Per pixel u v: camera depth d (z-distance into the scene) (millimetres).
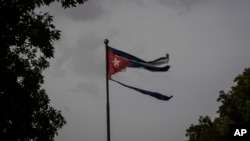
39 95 19344
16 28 16406
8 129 17703
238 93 34500
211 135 35906
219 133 35406
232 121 33625
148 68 20109
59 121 19578
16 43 16797
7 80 16969
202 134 36938
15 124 17750
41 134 19000
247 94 34094
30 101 18188
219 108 35906
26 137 18516
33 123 19000
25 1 16438
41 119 19188
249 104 32750
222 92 35812
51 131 19359
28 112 18234
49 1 17078
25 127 17953
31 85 18938
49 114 19406
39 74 19219
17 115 17734
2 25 16031
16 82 17625
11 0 15984
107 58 20422
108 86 20312
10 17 16000
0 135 17641
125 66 20328
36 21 17250
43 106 19375
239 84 34969
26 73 18750
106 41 20516
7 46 16625
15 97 17578
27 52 18906
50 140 19359
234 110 34375
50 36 17578
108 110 20172
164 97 20047
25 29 16672
